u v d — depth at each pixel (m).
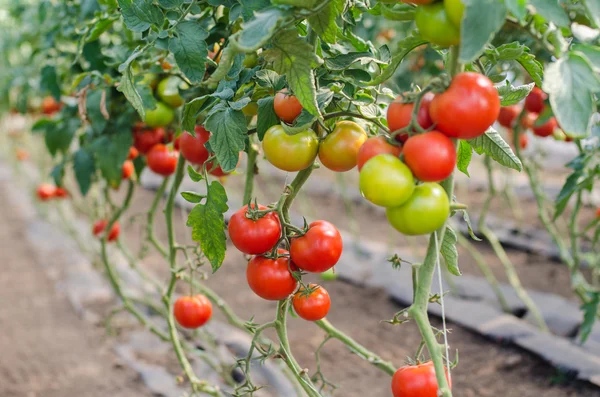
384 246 3.90
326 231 1.39
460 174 5.17
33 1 3.57
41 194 3.26
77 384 2.40
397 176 1.22
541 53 1.70
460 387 2.30
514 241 3.79
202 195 1.43
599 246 3.49
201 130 1.54
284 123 1.36
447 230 1.40
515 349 2.50
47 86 2.15
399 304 3.09
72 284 3.39
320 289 1.47
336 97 1.43
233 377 2.38
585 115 1.18
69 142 2.05
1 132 6.37
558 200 1.81
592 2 1.18
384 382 2.34
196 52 1.41
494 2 1.17
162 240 4.23
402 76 2.89
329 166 1.40
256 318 2.96
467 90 1.21
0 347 2.72
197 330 2.48
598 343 2.55
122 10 1.44
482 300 3.02
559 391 2.20
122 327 2.88
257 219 1.40
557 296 2.99
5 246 4.27
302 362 2.51
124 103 1.94
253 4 1.39
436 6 1.22
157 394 2.31
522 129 2.43
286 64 1.31
